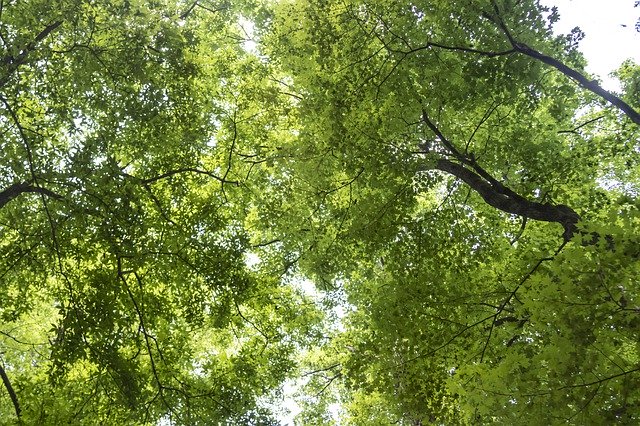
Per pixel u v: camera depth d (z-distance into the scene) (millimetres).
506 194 7156
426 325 6609
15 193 6215
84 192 6152
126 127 7570
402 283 6918
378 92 7383
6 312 7578
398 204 7758
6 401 7941
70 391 7184
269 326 10242
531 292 4078
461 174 7887
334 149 8094
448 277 7402
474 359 6465
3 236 7219
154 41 7383
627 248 3656
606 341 3865
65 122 7219
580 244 3963
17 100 6242
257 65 10383
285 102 10367
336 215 9031
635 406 3607
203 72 9039
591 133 9992
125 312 7363
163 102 7430
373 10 7301
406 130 7609
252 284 9344
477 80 7504
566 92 7977
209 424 7734
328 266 10117
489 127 8586
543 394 3879
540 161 8141
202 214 9109
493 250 7645
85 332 6410
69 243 6891
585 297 3771
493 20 6828
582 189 8070
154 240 8055
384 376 6695
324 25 7527
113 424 7461
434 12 6914
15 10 6344
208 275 8836
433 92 7184
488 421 4758
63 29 6852
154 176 8992
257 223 10164
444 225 8133
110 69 7023
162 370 7910
